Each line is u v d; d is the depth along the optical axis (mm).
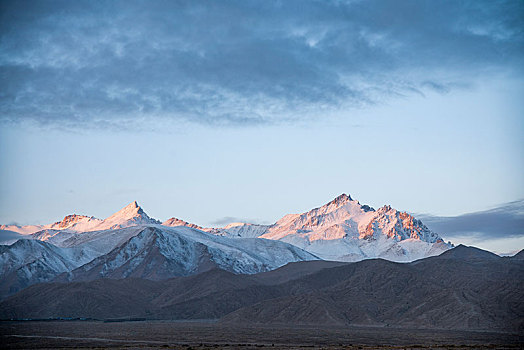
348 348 173750
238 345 185500
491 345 179500
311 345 188875
